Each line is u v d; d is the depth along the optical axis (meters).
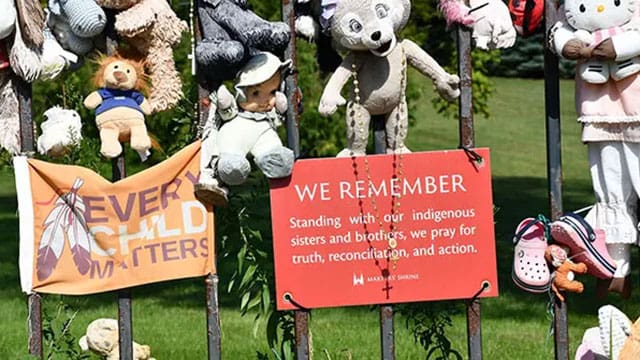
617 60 4.97
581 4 4.98
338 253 5.01
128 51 5.07
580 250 5.11
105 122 4.98
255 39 4.83
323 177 4.98
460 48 5.07
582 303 9.60
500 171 19.30
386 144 5.16
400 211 5.02
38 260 5.00
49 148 5.02
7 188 17.50
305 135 15.93
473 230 5.05
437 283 5.05
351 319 9.12
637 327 5.02
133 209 5.02
